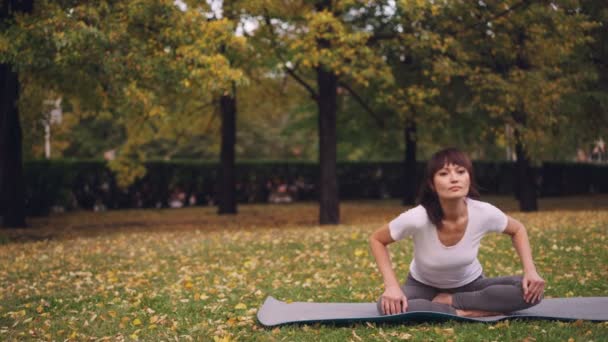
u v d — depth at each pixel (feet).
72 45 36.09
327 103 49.14
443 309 15.24
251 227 49.70
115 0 38.22
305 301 19.77
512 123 48.57
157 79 40.29
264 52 45.78
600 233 32.42
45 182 65.36
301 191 86.28
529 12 45.60
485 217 14.42
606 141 52.06
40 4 38.24
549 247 29.30
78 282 24.53
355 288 21.67
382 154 74.79
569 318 15.02
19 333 16.38
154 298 20.65
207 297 20.52
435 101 53.57
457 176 13.80
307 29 46.16
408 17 45.42
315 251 30.48
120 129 117.50
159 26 41.86
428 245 14.62
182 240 37.91
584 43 49.57
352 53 42.75
